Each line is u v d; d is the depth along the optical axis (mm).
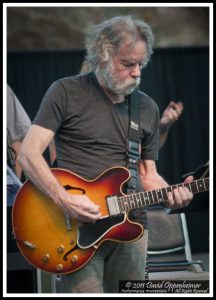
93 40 4211
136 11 10664
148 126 4375
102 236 4133
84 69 5188
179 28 10867
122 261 4242
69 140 4156
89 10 10633
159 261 6379
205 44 11000
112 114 4180
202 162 10664
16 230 4164
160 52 10547
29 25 10547
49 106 4078
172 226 6578
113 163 4176
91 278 4129
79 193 4125
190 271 5871
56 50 10102
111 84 4094
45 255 4141
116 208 4156
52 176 4027
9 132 5359
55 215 4148
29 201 4164
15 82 10016
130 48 4035
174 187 4238
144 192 4199
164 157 10578
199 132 10648
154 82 10516
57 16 10594
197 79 10656
